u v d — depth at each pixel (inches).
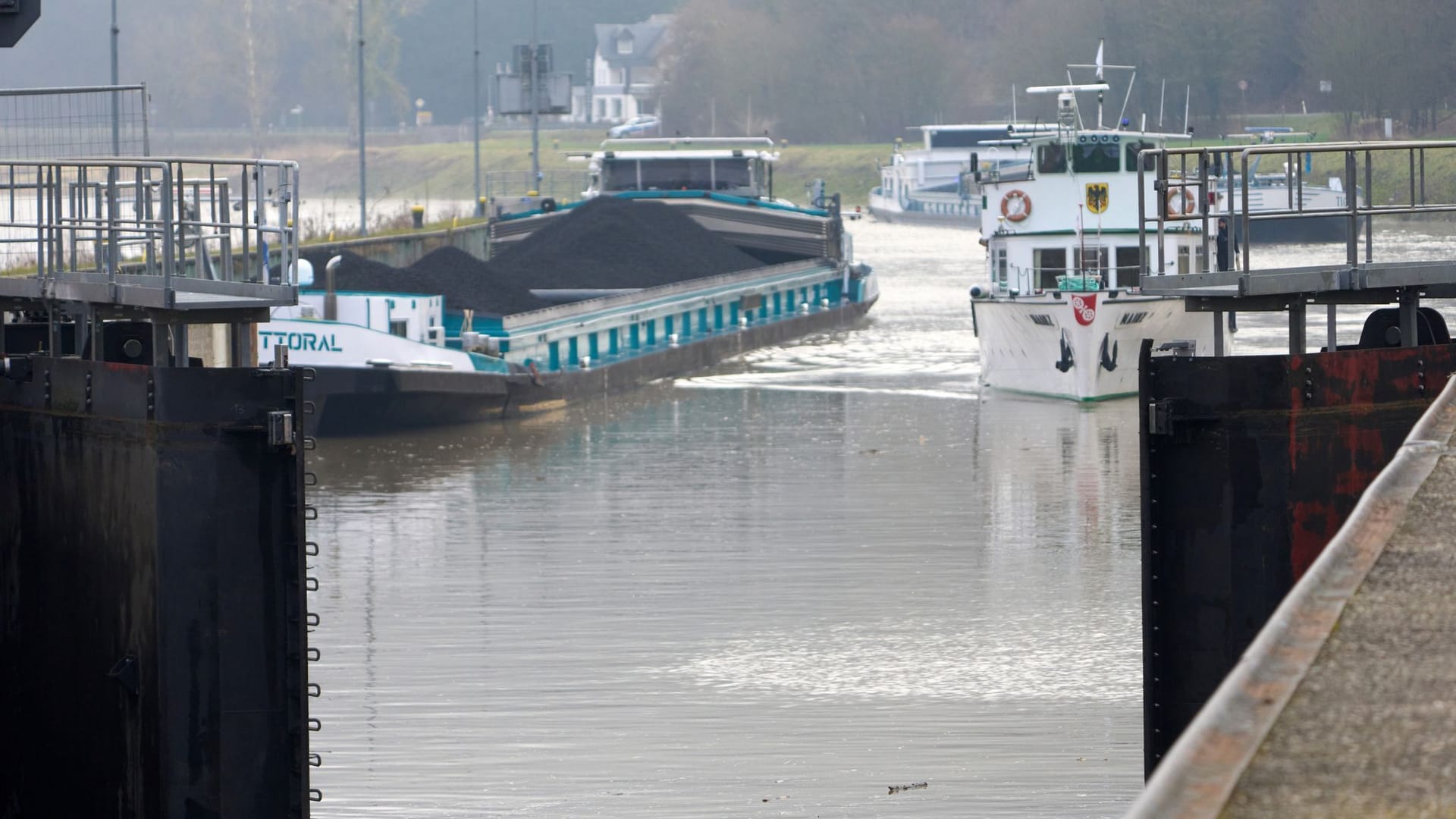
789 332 6127.0
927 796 1626.5
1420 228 7642.7
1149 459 1593.3
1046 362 4537.4
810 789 1652.3
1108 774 1688.0
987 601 2377.0
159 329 1512.1
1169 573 1609.3
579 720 1859.0
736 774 1701.5
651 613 2319.1
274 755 1423.5
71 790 1529.3
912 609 2335.1
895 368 5290.4
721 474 3425.2
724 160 6766.7
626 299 5032.0
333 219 7160.4
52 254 1660.9
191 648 1411.2
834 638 2185.0
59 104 2461.9
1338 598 740.7
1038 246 4643.2
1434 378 1625.2
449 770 1720.0
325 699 1955.0
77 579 1519.4
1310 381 1576.0
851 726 1829.5
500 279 4899.1
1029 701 1931.6
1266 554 1587.1
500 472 3457.2
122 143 2827.3
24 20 1494.8
